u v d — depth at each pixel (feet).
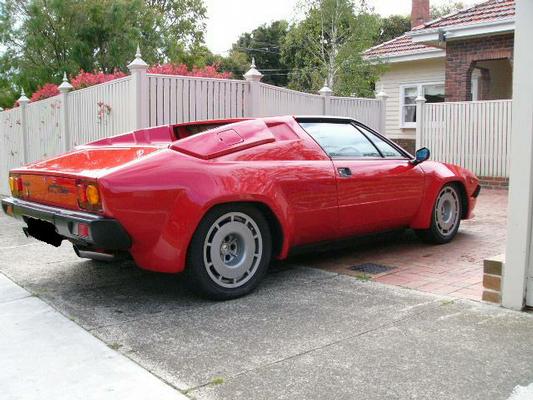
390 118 63.21
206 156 14.37
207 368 10.40
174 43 79.05
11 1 72.08
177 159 13.94
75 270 17.93
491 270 13.73
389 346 11.25
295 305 14.03
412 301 14.15
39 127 36.52
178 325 12.73
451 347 11.13
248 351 11.16
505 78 53.93
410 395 9.21
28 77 68.95
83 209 13.65
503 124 39.96
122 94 25.95
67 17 69.36
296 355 10.91
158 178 13.43
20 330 12.52
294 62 68.80
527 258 13.08
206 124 17.66
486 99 54.03
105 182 12.91
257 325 12.64
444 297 14.42
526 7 12.41
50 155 35.17
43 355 11.12
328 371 10.16
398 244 21.26
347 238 17.88
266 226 15.20
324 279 16.43
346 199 17.03
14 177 16.58
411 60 58.70
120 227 13.05
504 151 40.01
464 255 19.29
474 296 14.44
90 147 18.04
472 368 10.18
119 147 16.90
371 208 17.87
